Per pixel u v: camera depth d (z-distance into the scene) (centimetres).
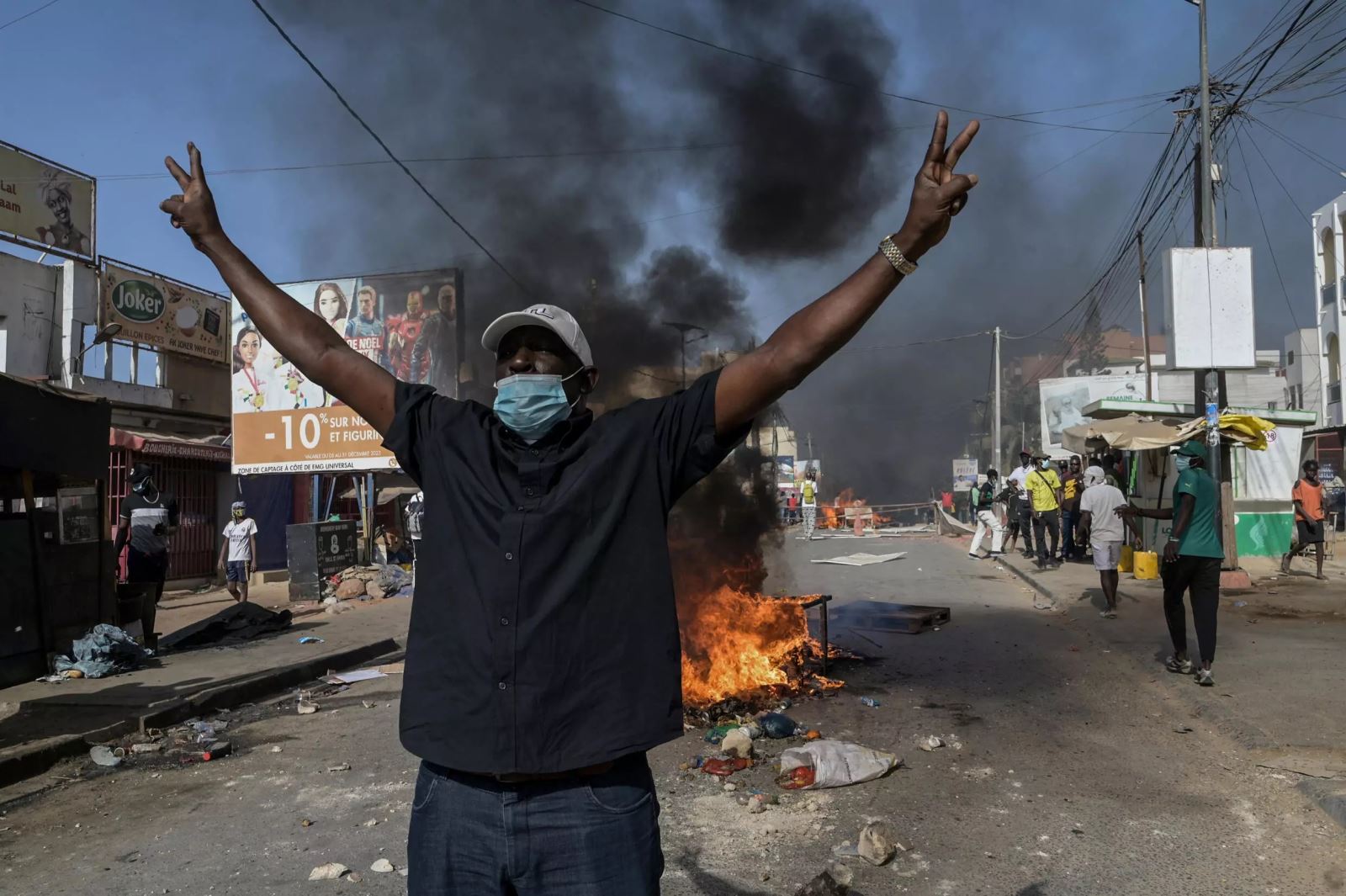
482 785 169
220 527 1772
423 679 173
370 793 483
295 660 838
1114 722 586
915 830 411
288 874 379
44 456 814
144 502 991
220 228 215
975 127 162
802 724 595
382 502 2102
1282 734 528
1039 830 407
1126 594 1168
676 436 180
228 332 2084
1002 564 1700
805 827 418
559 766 163
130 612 939
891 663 792
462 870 172
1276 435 1534
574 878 168
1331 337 2952
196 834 430
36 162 1592
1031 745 541
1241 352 1211
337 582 1468
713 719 602
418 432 193
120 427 1672
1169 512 817
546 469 174
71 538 866
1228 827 406
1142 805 436
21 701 682
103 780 522
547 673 164
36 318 1592
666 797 464
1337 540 1873
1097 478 1023
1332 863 366
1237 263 1216
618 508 173
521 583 167
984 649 851
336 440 1642
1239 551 1537
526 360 188
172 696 691
